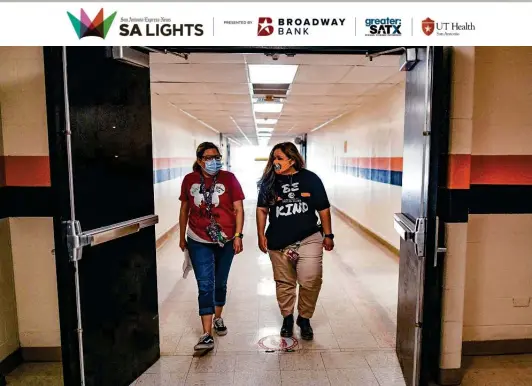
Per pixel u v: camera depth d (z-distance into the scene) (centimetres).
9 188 235
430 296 198
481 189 239
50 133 166
